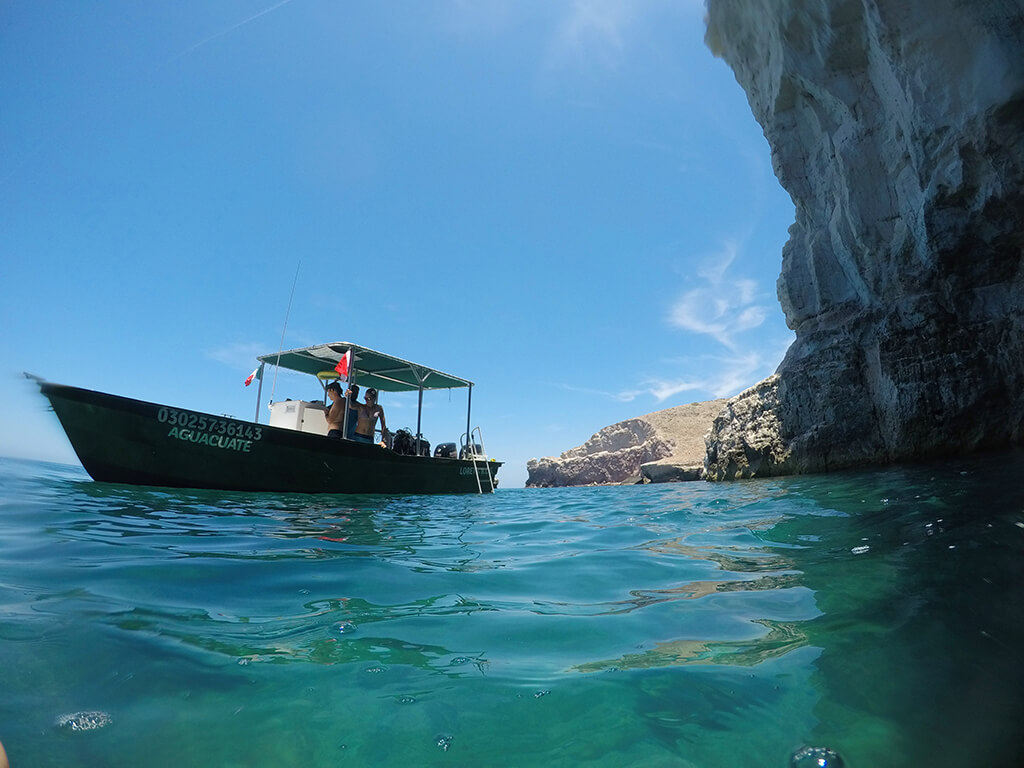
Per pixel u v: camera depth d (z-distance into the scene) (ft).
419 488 31.60
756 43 40.73
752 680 5.14
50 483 20.15
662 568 10.13
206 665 5.41
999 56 25.43
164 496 19.42
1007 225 28.09
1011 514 10.77
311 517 17.07
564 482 182.60
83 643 5.73
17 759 3.81
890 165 33.27
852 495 18.43
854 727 4.32
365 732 4.32
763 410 41.98
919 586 7.40
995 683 4.82
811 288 41.45
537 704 4.76
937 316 31.73
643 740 4.21
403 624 6.80
